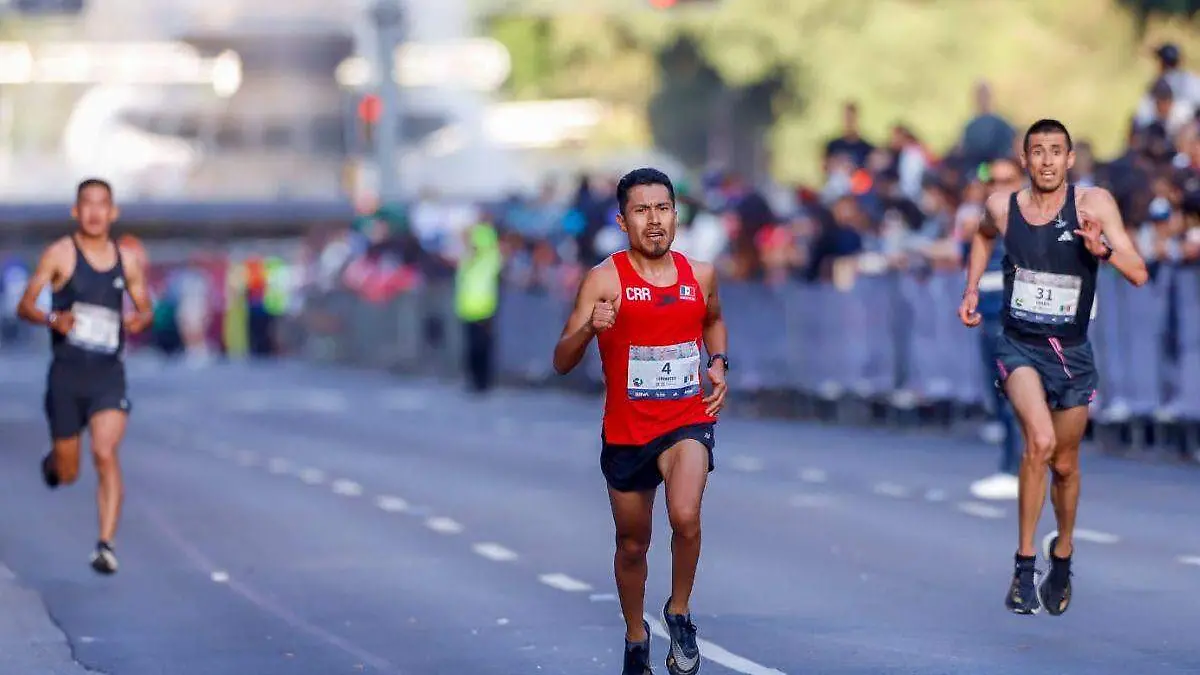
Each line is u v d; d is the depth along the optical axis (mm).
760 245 61344
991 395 38188
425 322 90688
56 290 29531
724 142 146625
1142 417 42500
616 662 22422
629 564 20328
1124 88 104750
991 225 25172
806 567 29078
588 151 159625
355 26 153250
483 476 43906
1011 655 22078
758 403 59969
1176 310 41031
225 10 153625
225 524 36156
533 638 24031
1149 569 27969
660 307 19812
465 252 76875
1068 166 24750
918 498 37344
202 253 140875
